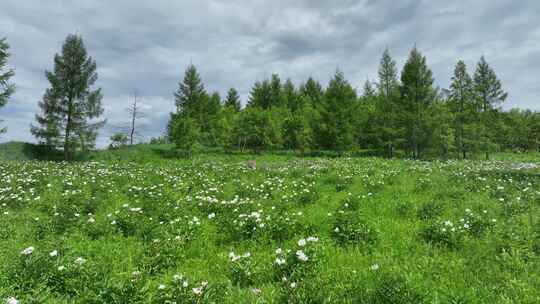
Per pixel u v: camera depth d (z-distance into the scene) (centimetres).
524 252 532
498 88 4175
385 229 699
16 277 423
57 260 466
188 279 429
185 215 800
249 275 469
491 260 517
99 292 386
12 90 2805
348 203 931
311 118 4891
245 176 1667
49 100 3478
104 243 642
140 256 557
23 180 1346
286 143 5041
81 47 3653
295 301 375
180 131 3981
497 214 811
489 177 1431
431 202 877
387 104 4241
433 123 3619
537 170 1900
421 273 476
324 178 1482
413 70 3766
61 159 3622
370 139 4709
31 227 732
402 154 4172
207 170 1956
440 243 599
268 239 638
